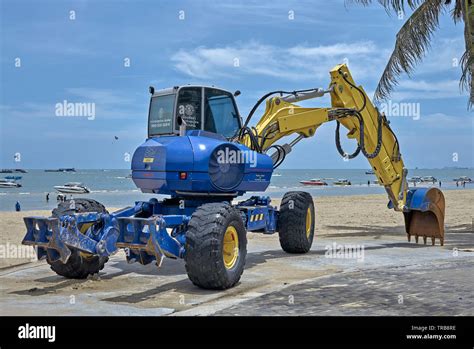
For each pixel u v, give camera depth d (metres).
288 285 7.93
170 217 7.95
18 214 24.55
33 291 7.99
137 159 9.09
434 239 12.96
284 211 11.40
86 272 8.92
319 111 11.51
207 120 9.29
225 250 8.01
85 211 8.67
